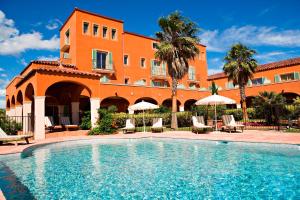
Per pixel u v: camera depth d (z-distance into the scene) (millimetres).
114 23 27328
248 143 9258
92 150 10039
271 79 30250
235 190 4363
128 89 23141
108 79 25250
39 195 4375
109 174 5902
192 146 10055
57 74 14500
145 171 6105
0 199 3635
